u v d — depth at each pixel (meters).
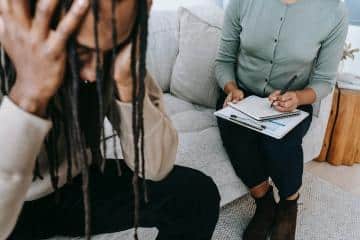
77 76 0.42
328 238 1.52
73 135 0.53
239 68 1.61
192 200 0.84
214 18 1.76
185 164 1.29
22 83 0.42
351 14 2.31
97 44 0.39
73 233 0.83
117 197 0.81
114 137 0.73
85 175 0.49
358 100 1.93
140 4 0.39
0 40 0.41
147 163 0.73
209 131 1.48
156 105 0.73
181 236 0.79
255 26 1.47
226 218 1.59
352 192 1.85
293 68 1.48
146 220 0.82
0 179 0.45
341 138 2.00
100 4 0.36
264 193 1.47
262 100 1.47
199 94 1.74
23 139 0.44
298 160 1.36
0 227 0.49
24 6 0.39
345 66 2.40
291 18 1.41
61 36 0.38
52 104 0.51
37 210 0.77
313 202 1.74
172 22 1.83
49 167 0.66
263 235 1.40
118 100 0.56
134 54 0.43
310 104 1.52
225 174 1.40
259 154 1.40
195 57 1.73
